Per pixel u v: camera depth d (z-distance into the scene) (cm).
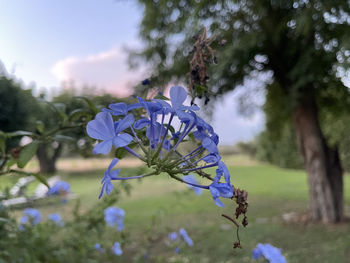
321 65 558
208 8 556
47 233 191
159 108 62
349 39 458
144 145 71
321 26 521
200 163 60
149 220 541
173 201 708
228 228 427
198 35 92
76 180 1345
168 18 657
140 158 61
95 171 1612
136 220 561
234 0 533
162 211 251
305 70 540
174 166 60
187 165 60
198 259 272
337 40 534
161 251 291
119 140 54
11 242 146
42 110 702
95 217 207
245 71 634
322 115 746
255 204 720
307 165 637
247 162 2069
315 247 437
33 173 106
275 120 811
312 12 478
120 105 61
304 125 631
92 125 55
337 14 486
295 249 422
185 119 62
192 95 87
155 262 247
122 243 224
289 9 559
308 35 542
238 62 568
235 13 580
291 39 587
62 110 130
